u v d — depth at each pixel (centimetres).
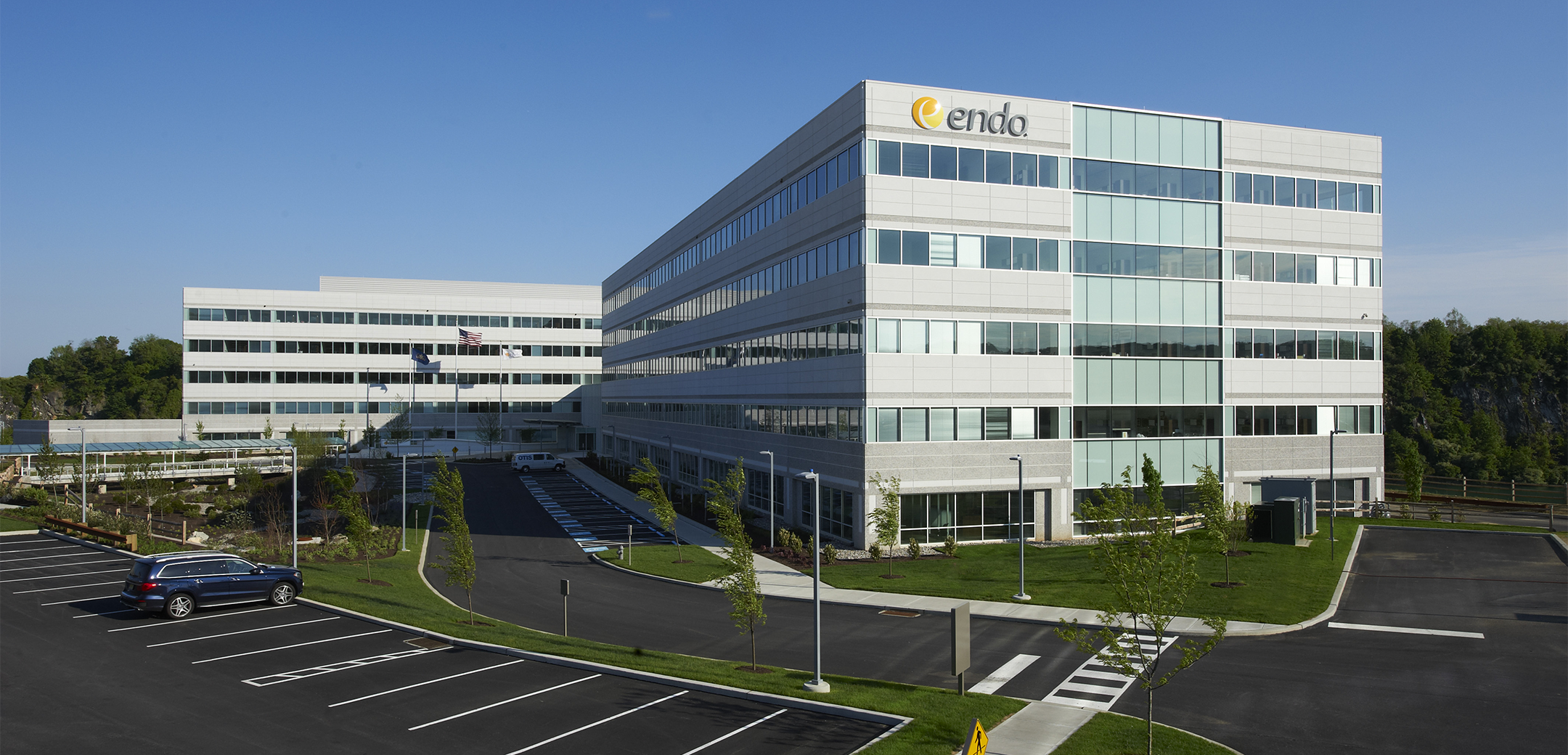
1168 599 1534
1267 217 4741
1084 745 1602
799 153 4738
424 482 7150
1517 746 1658
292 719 1791
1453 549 3812
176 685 2019
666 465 7381
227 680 2058
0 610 2778
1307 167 4822
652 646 2492
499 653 2320
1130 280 4481
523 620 2842
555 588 3397
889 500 3712
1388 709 1870
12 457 6706
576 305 11762
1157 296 4531
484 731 1730
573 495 6738
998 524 4250
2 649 2320
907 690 1966
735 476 4103
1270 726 1773
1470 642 2422
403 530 4294
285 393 10375
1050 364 4319
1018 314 4262
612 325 9981
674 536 4400
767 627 2722
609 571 3762
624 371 9262
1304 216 4816
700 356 6494
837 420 4300
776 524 5000
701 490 6366
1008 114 4266
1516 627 2570
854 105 4147
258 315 10300
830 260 4372
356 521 3828
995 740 1630
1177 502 4556
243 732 1711
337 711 1847
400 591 3216
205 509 5588
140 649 2330
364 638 2477
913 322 4097
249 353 10250
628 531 4912
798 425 4762
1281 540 3894
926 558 3859
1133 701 1945
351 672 2142
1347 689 2016
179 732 1711
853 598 3094
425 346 11044
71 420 9494
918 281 4103
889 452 4053
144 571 2689
